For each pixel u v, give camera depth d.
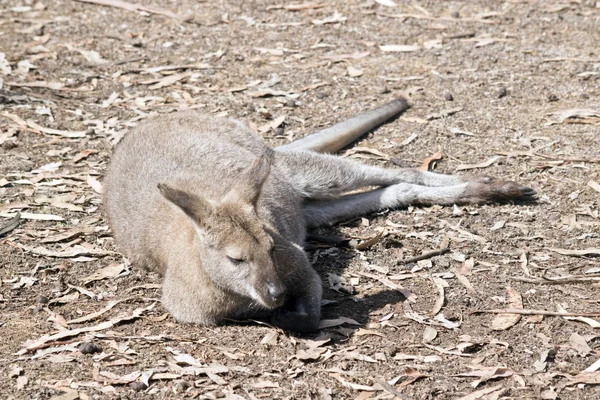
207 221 7.75
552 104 12.41
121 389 7.28
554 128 11.75
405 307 8.35
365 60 13.98
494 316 8.16
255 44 14.57
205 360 7.66
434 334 7.92
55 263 9.27
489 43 14.26
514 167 10.95
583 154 11.05
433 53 14.07
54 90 13.20
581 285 8.60
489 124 12.00
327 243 9.67
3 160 11.29
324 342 7.84
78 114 12.55
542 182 10.54
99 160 11.43
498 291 8.55
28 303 8.58
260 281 7.55
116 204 9.41
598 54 13.71
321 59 14.06
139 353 7.79
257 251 7.62
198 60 14.13
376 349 7.74
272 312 8.32
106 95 13.13
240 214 7.78
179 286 8.24
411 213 10.20
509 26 14.76
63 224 10.02
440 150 11.51
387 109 12.13
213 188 8.75
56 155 11.49
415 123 12.20
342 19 15.21
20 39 14.66
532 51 13.92
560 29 14.59
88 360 7.68
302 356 7.64
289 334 8.04
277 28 15.05
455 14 15.15
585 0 15.31
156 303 8.66
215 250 7.74
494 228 9.69
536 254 9.16
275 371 7.49
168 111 12.66
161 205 8.83
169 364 7.60
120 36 14.84
